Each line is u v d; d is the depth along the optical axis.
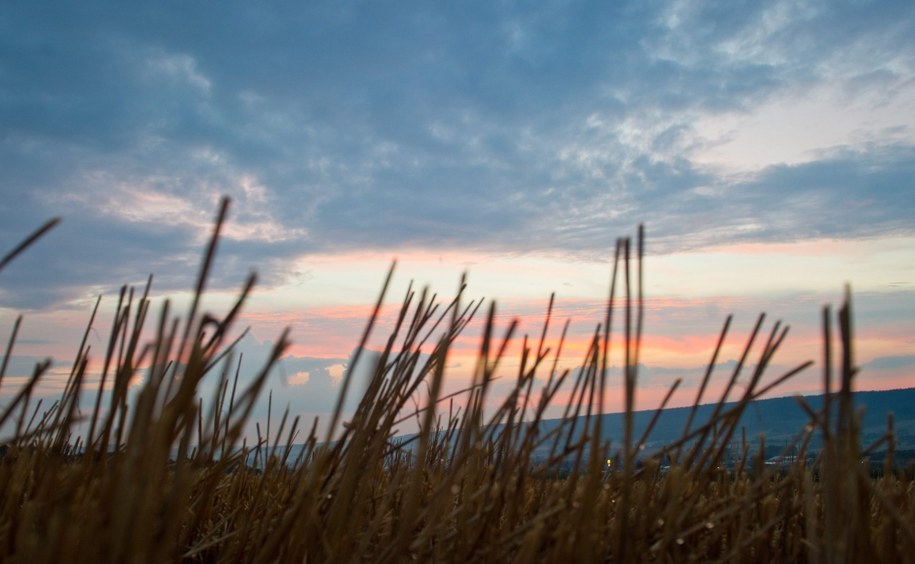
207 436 1.40
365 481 1.68
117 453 1.48
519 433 1.73
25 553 1.13
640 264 1.40
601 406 1.45
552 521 1.66
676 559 1.59
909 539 1.35
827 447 1.29
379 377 1.76
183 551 1.80
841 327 1.27
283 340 1.28
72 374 1.87
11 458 1.89
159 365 1.10
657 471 1.93
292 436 2.19
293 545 1.53
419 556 1.56
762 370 1.61
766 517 1.88
